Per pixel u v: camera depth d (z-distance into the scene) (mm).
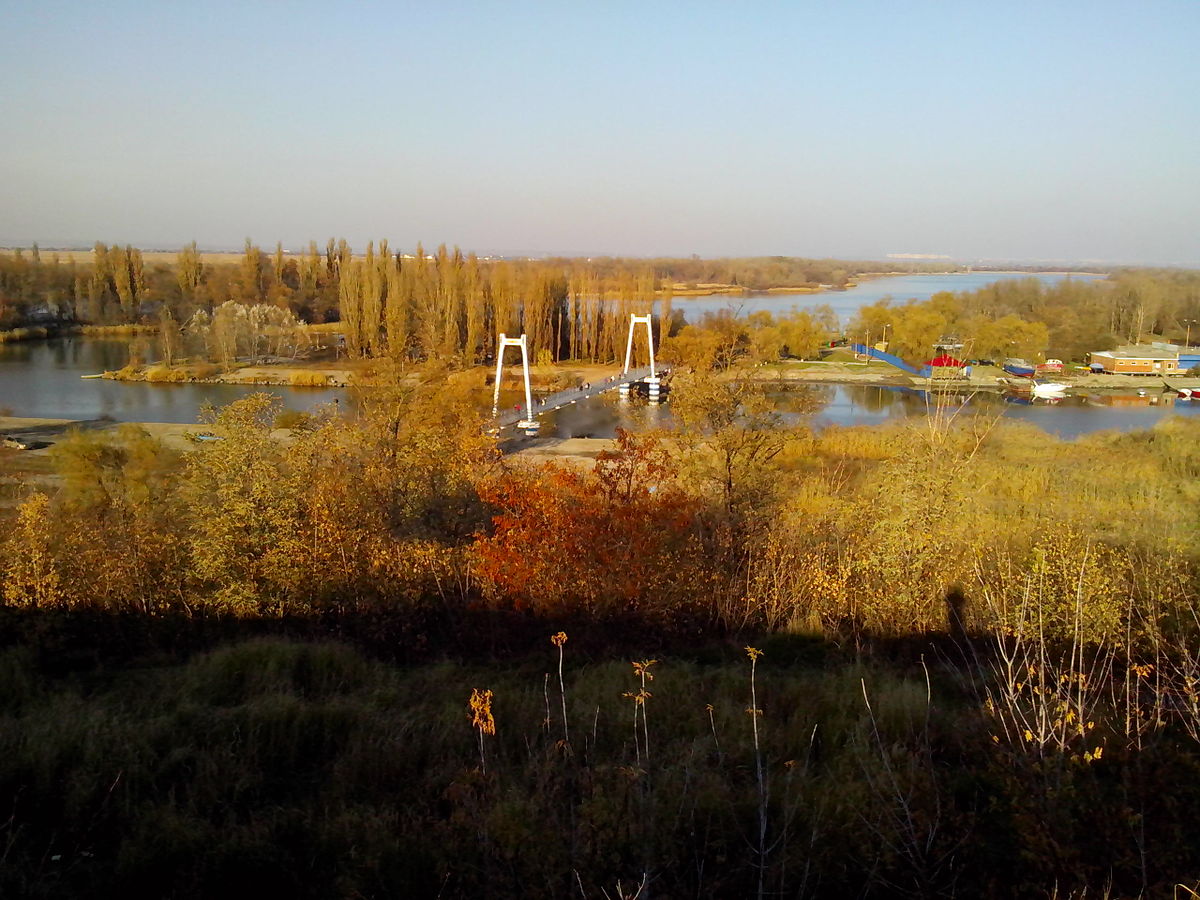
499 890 5078
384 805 6086
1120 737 6301
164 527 13141
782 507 17000
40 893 5074
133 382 55938
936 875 5078
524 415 45500
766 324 66750
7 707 8336
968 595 11703
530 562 11938
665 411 46312
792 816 5625
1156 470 26016
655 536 12078
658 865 5203
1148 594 10875
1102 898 4707
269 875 5422
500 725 7633
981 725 6984
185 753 6883
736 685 8914
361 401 27875
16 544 12070
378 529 13070
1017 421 33812
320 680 9250
